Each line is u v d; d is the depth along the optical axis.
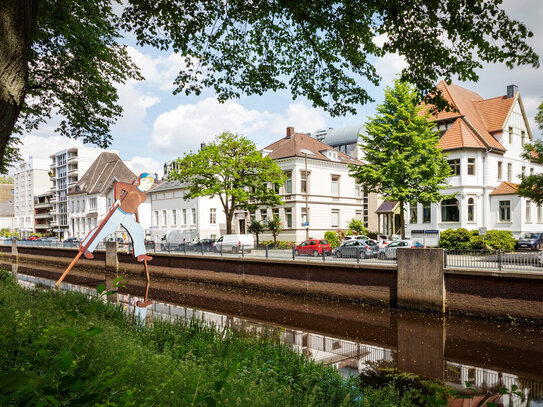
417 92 6.70
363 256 22.61
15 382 1.54
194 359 7.04
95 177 75.62
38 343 3.27
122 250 37.28
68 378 2.20
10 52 3.82
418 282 17.53
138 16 7.37
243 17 7.66
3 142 3.88
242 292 24.83
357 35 7.08
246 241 33.00
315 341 13.54
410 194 29.05
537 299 14.59
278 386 6.16
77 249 42.38
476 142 34.25
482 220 34.31
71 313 2.88
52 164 91.88
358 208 49.16
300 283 22.61
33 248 51.38
